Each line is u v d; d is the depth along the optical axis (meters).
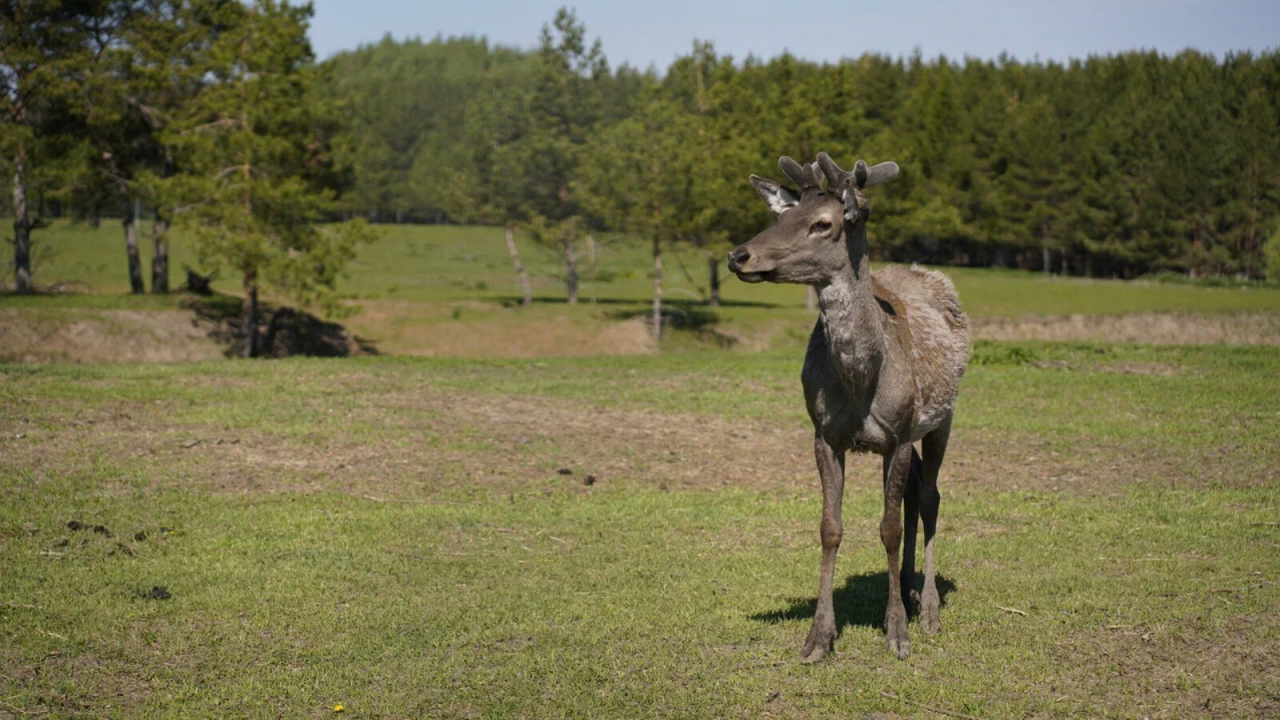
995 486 11.40
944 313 7.88
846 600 7.88
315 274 31.83
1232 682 6.14
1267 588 7.72
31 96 34.00
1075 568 8.47
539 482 11.49
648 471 12.09
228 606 7.63
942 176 81.94
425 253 84.56
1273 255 64.25
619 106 69.31
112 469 11.04
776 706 6.03
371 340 39.97
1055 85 91.81
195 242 30.77
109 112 33.91
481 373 18.25
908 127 87.62
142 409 13.90
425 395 15.66
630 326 41.28
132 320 33.47
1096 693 6.10
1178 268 73.81
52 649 6.75
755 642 7.00
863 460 12.82
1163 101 78.31
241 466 11.54
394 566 8.62
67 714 5.89
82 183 36.03
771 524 10.06
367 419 13.83
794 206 6.25
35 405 13.68
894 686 6.25
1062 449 12.90
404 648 6.88
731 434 13.87
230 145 30.56
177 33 35.22
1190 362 19.47
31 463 11.09
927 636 7.08
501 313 43.59
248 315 32.75
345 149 34.72
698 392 16.61
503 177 48.03
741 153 39.84
